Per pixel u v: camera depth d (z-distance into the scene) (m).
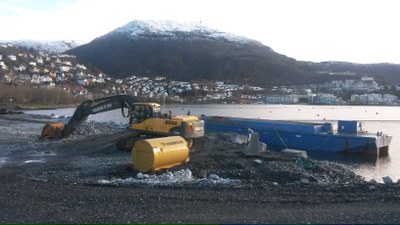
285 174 17.86
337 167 21.28
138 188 13.45
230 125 35.59
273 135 33.22
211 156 20.72
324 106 172.88
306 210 10.45
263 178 17.58
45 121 55.00
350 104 185.62
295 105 181.25
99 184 14.34
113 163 20.06
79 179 16.16
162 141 17.94
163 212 10.17
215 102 187.38
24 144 28.44
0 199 11.52
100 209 10.45
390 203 11.23
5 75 171.62
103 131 37.31
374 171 24.80
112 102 28.48
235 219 9.48
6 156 23.56
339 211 10.32
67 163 20.42
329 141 31.20
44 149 26.06
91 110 29.38
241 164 19.02
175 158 18.20
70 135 32.09
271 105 179.25
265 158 20.66
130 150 23.98
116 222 9.29
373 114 106.25
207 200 11.49
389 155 31.36
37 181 15.05
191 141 23.45
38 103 123.88
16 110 97.81
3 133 37.00
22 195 12.03
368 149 30.09
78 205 10.88
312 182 16.36
